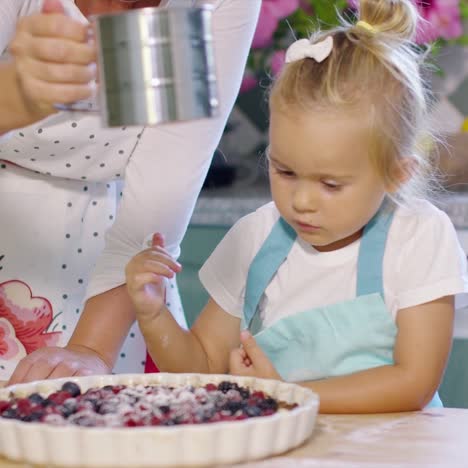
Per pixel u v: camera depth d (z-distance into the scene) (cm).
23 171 194
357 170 153
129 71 98
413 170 165
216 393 129
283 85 157
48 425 107
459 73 361
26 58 117
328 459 112
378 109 155
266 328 172
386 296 164
